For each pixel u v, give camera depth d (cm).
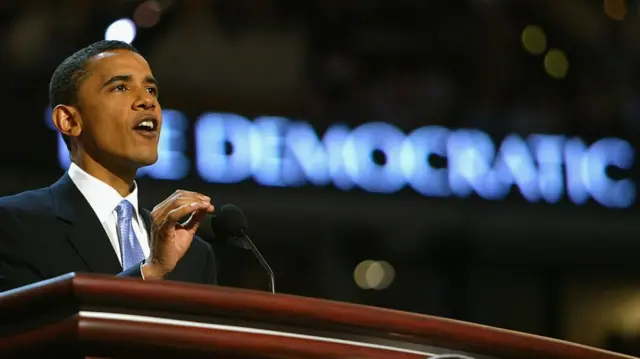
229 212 629
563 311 2161
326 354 448
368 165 1945
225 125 1856
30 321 423
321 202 1902
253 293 438
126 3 1830
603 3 2144
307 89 1933
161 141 1808
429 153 1984
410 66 2033
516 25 2103
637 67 2133
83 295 414
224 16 1911
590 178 2067
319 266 1950
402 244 1991
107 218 654
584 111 2095
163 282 425
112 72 655
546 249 2080
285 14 1953
